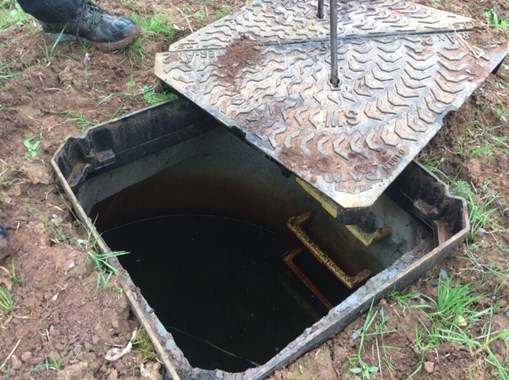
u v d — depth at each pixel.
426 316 1.75
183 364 1.54
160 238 3.08
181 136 2.46
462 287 1.84
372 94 2.11
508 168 2.26
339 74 2.19
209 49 2.36
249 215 3.06
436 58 2.23
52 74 2.44
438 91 2.11
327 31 2.39
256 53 2.32
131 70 2.54
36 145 2.14
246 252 3.09
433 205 2.03
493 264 1.91
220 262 3.06
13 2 2.96
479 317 1.78
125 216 2.86
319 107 2.09
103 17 2.50
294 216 2.85
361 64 2.22
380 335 1.71
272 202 2.90
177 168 2.74
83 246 1.82
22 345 1.58
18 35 2.69
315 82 2.17
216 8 2.96
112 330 1.62
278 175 2.73
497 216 2.09
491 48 2.28
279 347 2.63
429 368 1.63
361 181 1.85
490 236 2.01
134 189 2.71
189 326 2.71
